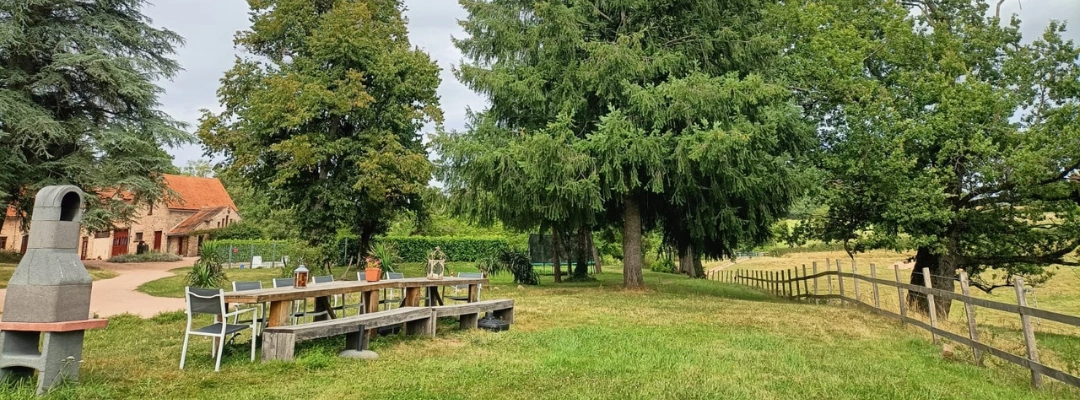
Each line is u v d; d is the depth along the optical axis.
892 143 16.47
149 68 29.11
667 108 14.59
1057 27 17.81
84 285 5.17
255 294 6.27
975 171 16.38
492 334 8.60
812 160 18.42
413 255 41.00
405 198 30.06
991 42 19.14
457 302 13.09
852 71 17.89
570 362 6.68
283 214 47.44
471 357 6.91
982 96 16.19
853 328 9.96
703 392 5.39
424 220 31.91
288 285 8.24
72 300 5.05
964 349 8.28
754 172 15.12
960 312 18.69
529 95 16.42
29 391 4.79
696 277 34.81
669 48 16.55
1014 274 18.50
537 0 16.67
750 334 9.05
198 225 51.91
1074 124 15.33
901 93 18.47
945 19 20.84
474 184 16.23
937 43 18.78
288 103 23.84
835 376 6.27
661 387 5.52
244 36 26.91
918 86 17.59
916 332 9.71
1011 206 17.33
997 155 15.74
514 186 15.60
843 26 19.28
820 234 19.00
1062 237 16.84
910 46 18.67
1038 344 10.73
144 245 48.50
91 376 5.50
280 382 5.52
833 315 11.62
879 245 17.44
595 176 14.40
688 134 14.31
